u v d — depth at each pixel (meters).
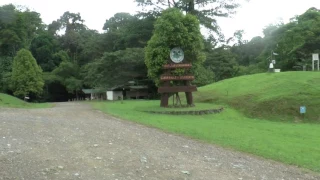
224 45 50.47
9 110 17.69
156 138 10.05
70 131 10.20
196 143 9.83
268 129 15.10
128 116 16.27
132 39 49.16
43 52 63.72
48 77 56.12
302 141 11.80
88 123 12.52
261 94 22.83
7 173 5.59
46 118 13.62
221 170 6.79
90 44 60.53
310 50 43.81
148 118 15.77
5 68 54.81
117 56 44.50
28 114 15.25
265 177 6.56
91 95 56.56
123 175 5.92
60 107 24.25
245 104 21.97
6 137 8.54
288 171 7.25
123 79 46.75
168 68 19.94
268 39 54.94
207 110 19.44
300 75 25.61
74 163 6.48
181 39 19.64
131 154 7.51
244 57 68.00
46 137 8.93
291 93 21.44
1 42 57.09
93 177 5.71
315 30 43.66
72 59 67.25
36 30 72.75
